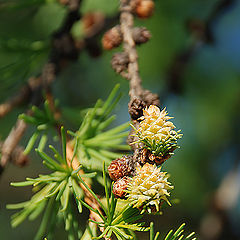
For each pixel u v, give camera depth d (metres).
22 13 0.57
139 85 0.43
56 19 0.60
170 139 0.41
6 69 0.50
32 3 0.49
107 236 0.41
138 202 0.40
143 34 0.44
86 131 0.45
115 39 0.46
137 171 0.41
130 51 0.44
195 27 0.62
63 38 0.50
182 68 0.64
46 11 0.60
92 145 0.45
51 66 0.50
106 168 0.43
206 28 0.61
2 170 0.46
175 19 0.74
